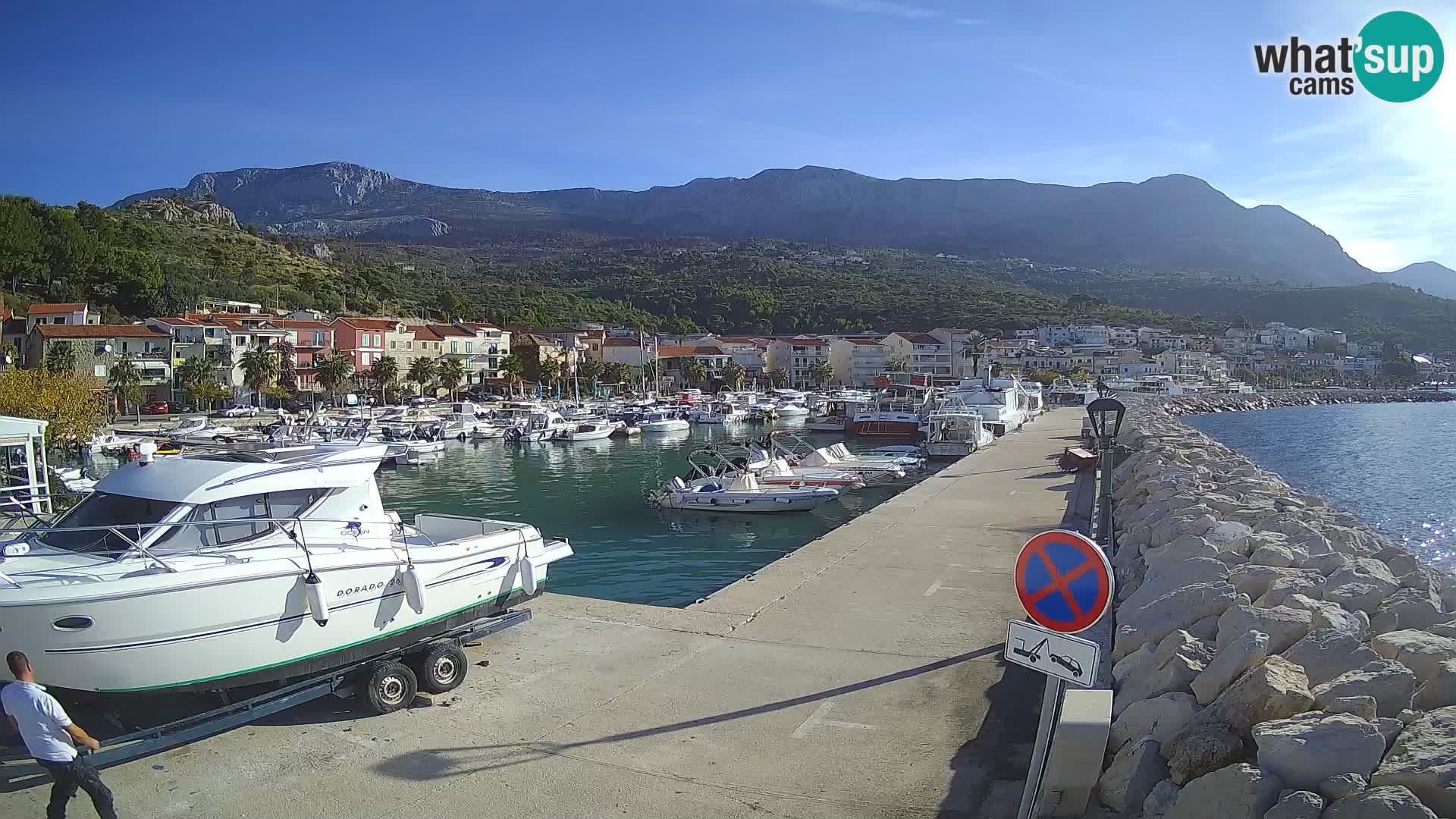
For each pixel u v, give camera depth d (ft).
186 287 374.02
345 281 501.15
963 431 159.74
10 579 24.61
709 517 99.25
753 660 32.55
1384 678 20.24
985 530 60.54
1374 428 296.92
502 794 22.66
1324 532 47.34
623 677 30.94
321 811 21.86
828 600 41.06
